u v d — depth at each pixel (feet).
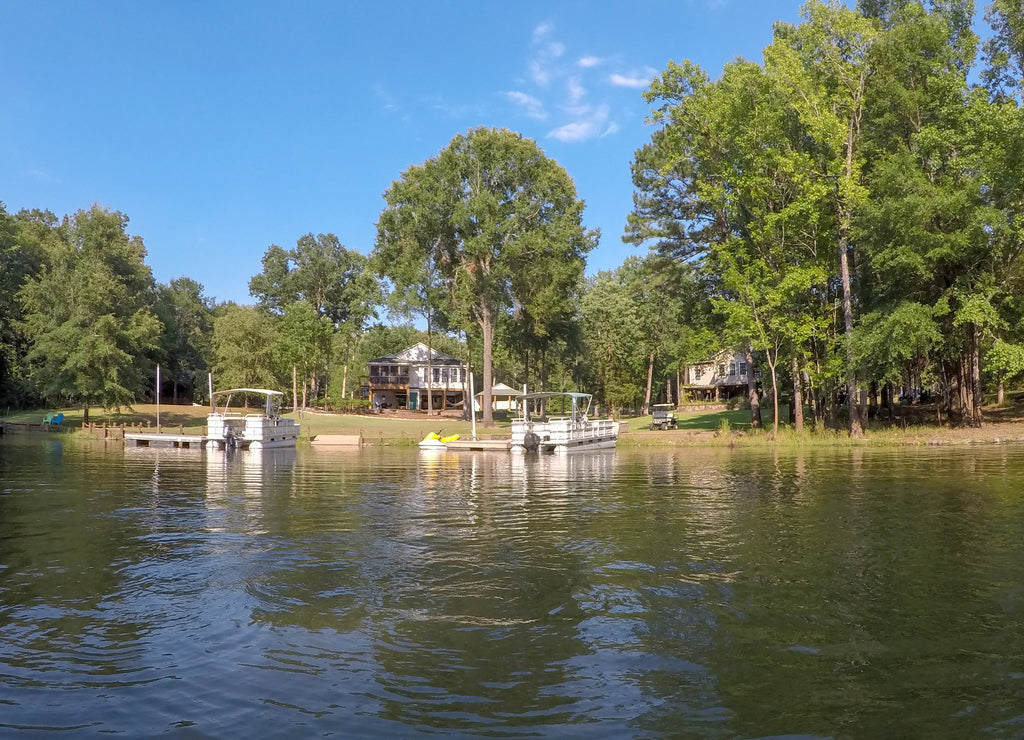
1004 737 15.69
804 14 122.83
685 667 19.95
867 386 133.39
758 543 36.11
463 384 301.22
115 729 16.39
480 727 16.43
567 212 194.39
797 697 17.93
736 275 127.75
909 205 112.06
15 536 39.29
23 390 224.94
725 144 129.08
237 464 92.32
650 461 93.15
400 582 29.04
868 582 28.32
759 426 152.56
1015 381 188.65
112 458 101.91
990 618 23.77
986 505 47.09
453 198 196.65
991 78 132.05
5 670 19.88
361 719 16.84
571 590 27.68
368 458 104.83
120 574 30.53
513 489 62.13
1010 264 122.72
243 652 21.24
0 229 216.33
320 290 334.85
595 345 247.29
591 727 16.40
